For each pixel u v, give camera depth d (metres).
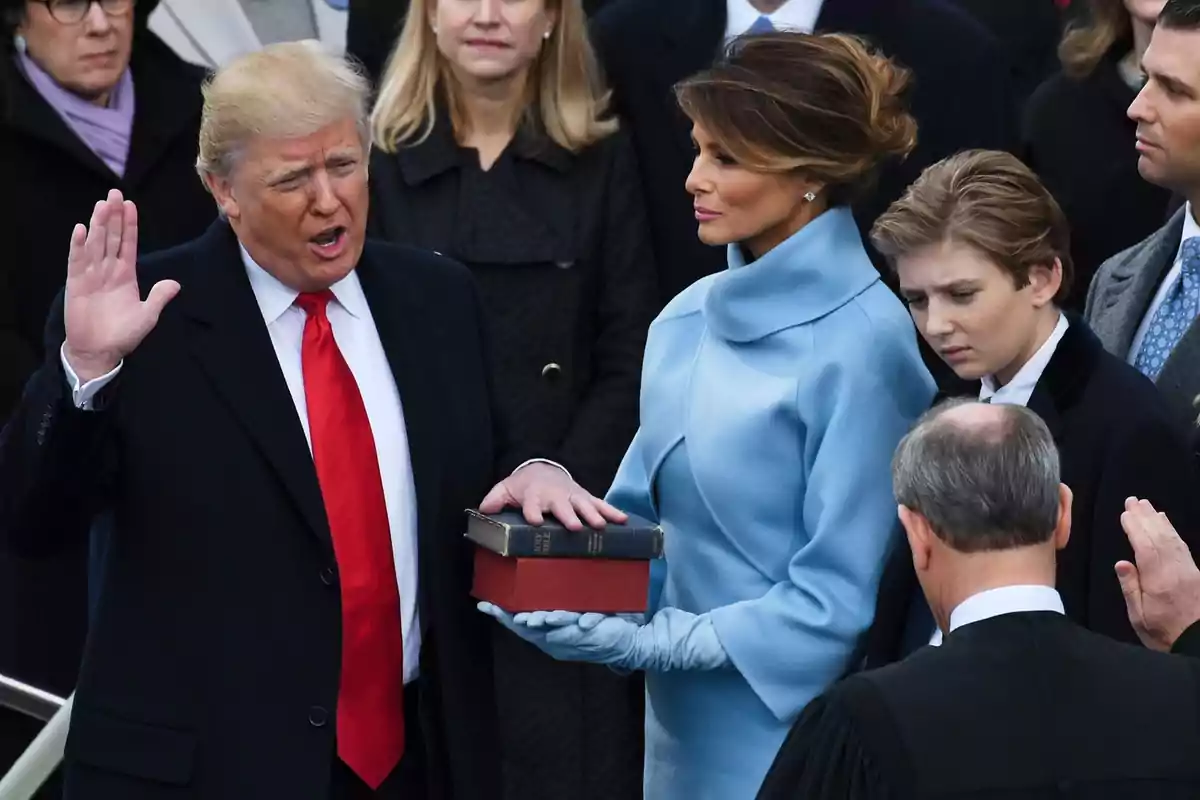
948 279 12.68
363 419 12.75
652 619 13.31
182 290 12.53
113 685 12.27
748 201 12.97
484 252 17.44
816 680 12.95
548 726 18.44
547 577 12.60
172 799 12.14
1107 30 18.28
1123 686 9.95
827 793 9.84
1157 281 15.04
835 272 13.09
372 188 17.84
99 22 17.25
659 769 13.80
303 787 12.21
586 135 17.75
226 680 12.22
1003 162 12.89
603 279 17.70
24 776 14.30
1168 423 12.43
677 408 13.63
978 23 18.59
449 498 12.98
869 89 12.90
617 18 18.52
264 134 11.94
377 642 12.63
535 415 17.41
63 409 11.43
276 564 12.34
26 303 17.30
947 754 9.71
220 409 12.38
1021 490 10.23
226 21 20.59
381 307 13.08
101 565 12.94
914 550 10.62
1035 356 12.93
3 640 16.92
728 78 12.81
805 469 13.08
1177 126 14.05
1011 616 10.19
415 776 12.98
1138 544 11.38
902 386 13.14
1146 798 9.65
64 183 17.39
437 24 17.53
